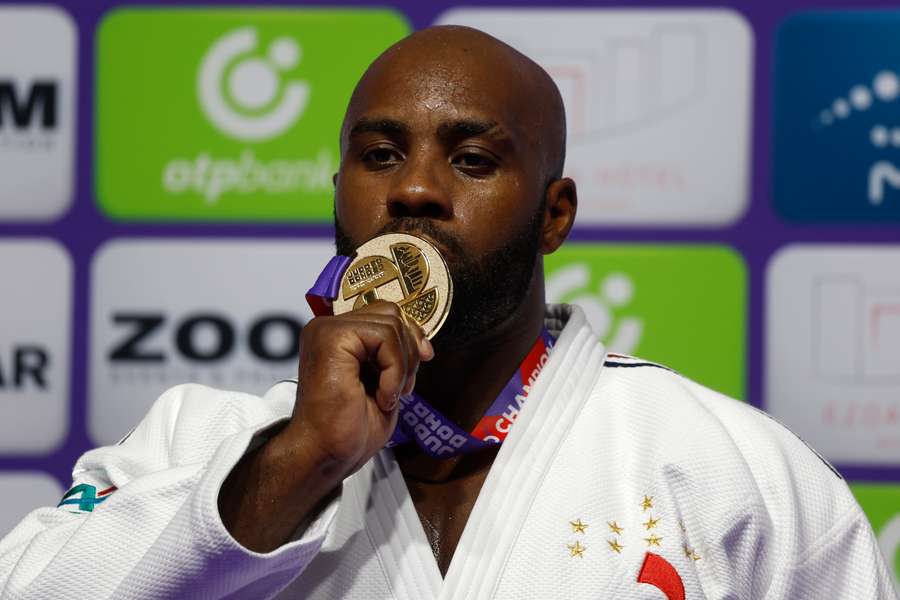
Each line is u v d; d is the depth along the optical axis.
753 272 8.75
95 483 4.61
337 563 4.32
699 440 4.46
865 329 8.72
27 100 8.94
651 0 8.78
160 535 3.82
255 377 8.88
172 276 8.91
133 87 8.92
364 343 3.82
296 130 8.91
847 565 4.51
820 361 8.73
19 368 8.92
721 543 4.29
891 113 8.74
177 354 8.89
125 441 4.82
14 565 4.21
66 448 8.94
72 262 8.94
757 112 8.75
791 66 8.77
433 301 3.99
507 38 8.81
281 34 8.91
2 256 8.94
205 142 8.91
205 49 8.91
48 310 8.93
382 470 4.45
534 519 4.29
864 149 8.75
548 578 4.17
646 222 8.76
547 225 4.61
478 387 4.49
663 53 8.76
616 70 8.77
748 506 4.34
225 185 8.90
